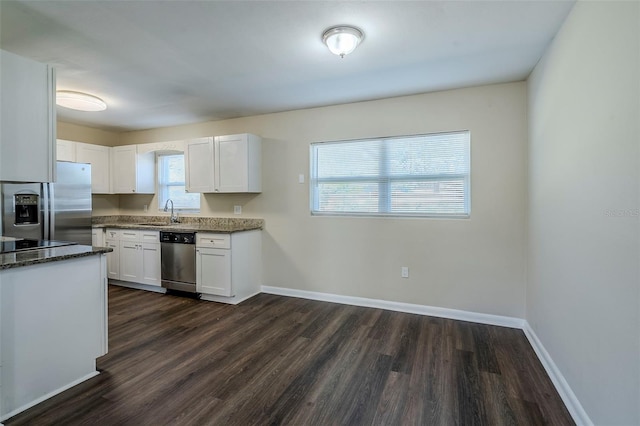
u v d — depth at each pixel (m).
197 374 2.24
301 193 4.05
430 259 3.43
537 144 2.64
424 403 1.92
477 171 3.21
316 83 3.13
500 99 3.13
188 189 4.40
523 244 3.08
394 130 3.56
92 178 4.77
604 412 1.51
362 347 2.66
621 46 1.38
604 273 1.52
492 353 2.56
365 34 2.20
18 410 1.83
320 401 1.94
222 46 2.38
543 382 2.15
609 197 1.48
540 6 1.88
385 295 3.64
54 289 2.01
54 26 2.10
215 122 4.59
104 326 2.29
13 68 1.96
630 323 1.31
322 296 3.95
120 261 4.53
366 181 3.75
